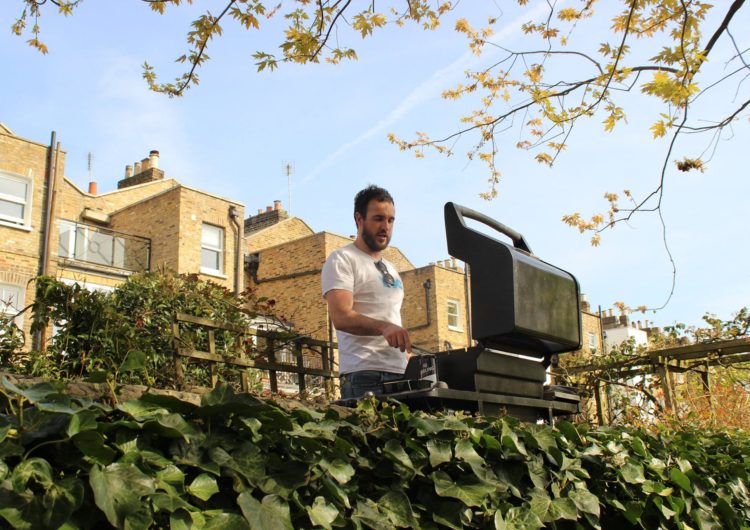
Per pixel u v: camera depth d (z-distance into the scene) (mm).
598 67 5668
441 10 5633
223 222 22328
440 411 2670
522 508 2510
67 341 5457
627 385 6793
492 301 2953
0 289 16922
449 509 2320
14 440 1468
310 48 5168
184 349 4176
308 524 1924
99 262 20156
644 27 5422
